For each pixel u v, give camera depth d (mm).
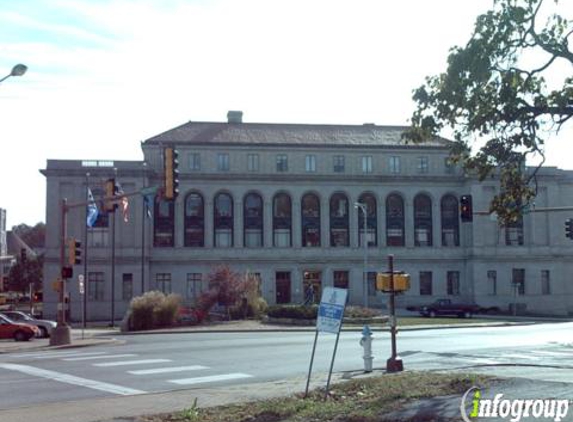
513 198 15781
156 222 78000
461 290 82938
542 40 14195
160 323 47562
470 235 82375
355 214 81562
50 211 73875
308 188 81125
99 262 74688
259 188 80188
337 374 18766
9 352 29219
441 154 83812
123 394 15984
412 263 82188
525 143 14828
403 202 83062
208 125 84062
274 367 21250
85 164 74938
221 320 53344
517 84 14305
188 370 20641
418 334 37062
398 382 14781
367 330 19672
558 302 82688
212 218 79125
